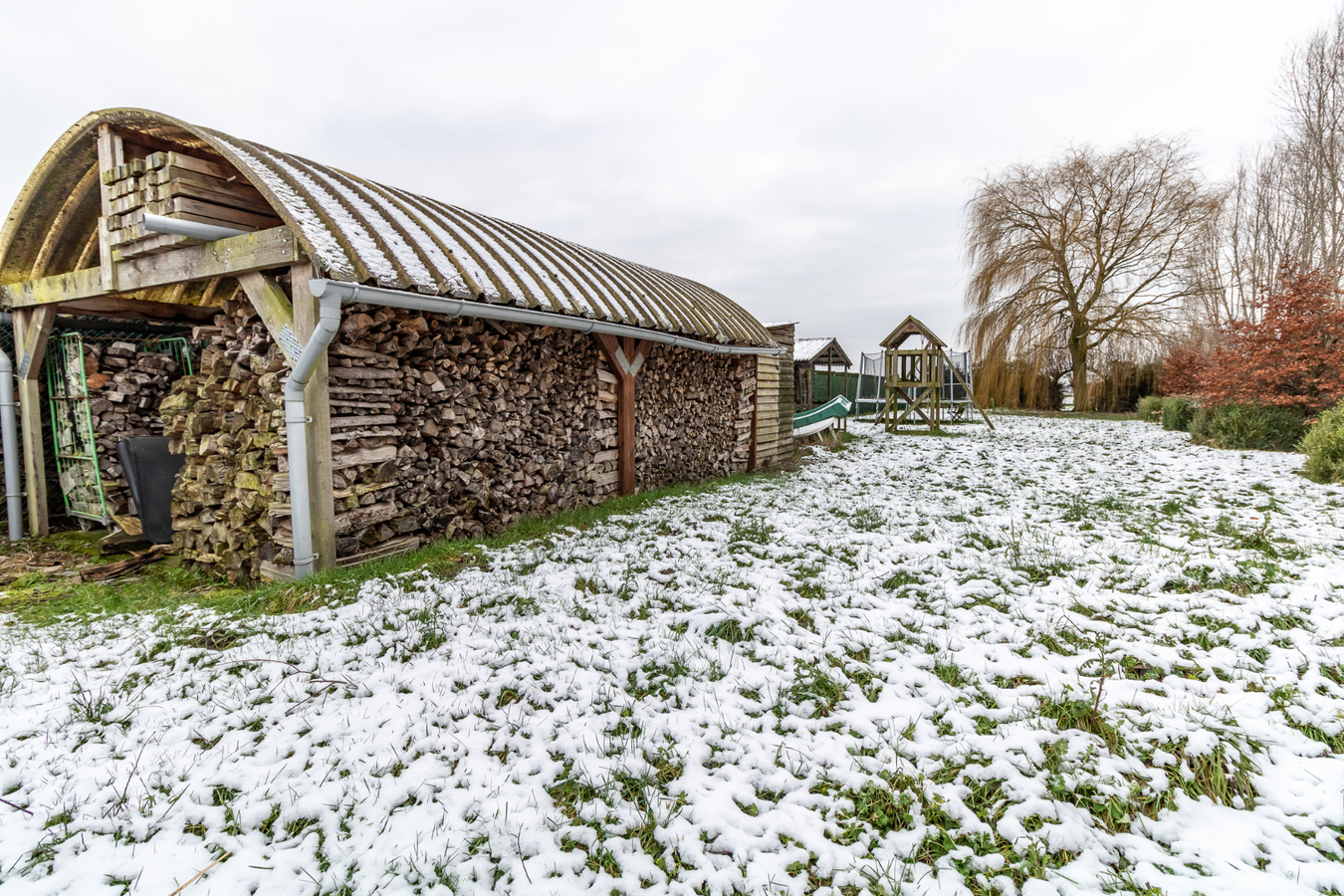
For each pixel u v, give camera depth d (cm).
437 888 171
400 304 412
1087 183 1995
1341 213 1903
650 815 201
